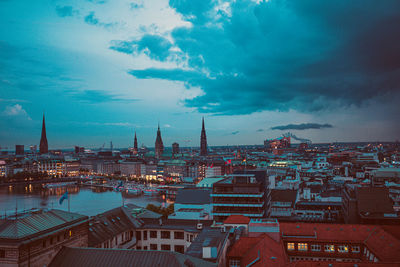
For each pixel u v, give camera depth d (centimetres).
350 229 11319
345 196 18762
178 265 7200
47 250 8538
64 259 7906
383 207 15450
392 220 15012
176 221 13838
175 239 12750
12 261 7744
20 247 7738
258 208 16812
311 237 11112
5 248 7788
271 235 10950
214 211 17212
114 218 13038
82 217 10119
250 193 16838
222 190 17250
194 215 18775
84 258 7819
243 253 9569
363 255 10644
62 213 9919
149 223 13662
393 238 10069
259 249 8969
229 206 17100
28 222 8612
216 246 8425
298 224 11769
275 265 8025
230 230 11875
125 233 12631
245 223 12588
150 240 12962
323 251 10975
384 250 9569
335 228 11412
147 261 7456
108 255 7769
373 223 15175
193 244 9488
